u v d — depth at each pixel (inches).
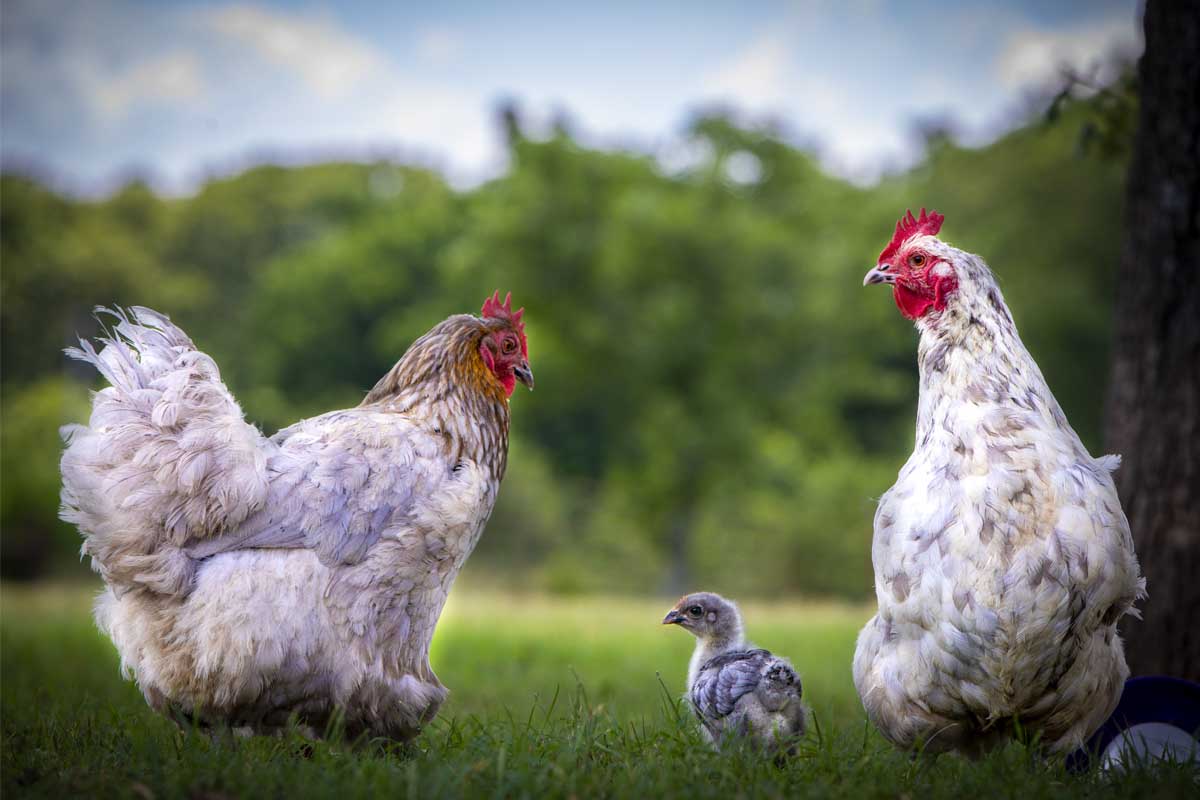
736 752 203.2
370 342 1995.6
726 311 1604.3
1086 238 1598.2
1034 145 1679.4
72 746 212.2
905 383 1815.9
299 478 202.5
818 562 1312.7
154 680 202.4
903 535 194.4
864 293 1552.7
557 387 1601.9
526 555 1494.8
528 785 173.8
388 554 205.2
